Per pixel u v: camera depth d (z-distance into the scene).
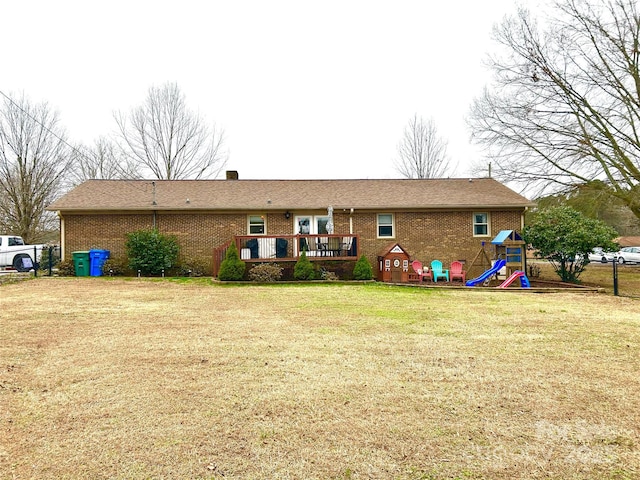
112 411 3.85
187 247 17.62
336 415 3.78
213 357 5.57
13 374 4.85
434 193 19.19
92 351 5.85
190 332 7.07
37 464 2.96
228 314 8.80
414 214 18.12
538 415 3.80
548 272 20.84
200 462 3.00
